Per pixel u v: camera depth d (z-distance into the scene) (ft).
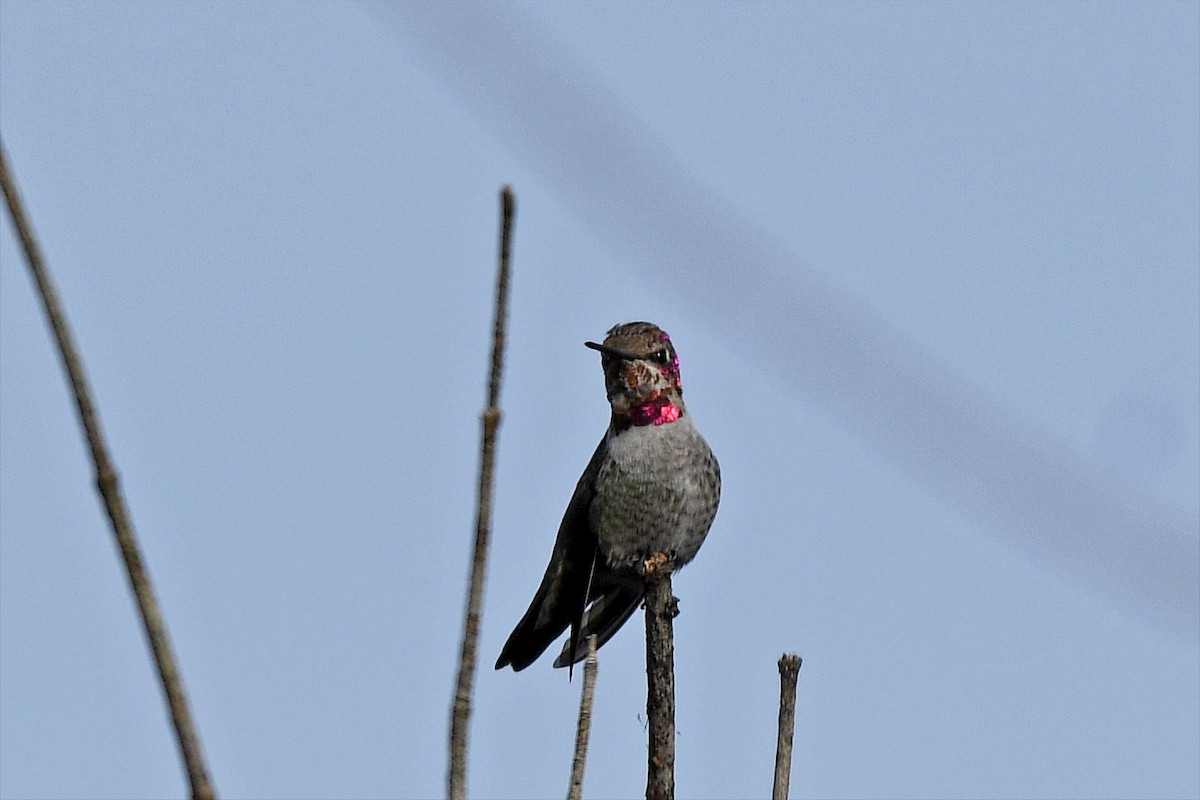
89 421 10.63
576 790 15.90
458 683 13.09
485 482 13.00
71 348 10.62
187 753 10.38
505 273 12.76
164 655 10.52
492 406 12.94
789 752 20.61
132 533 10.66
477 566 13.07
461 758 13.00
